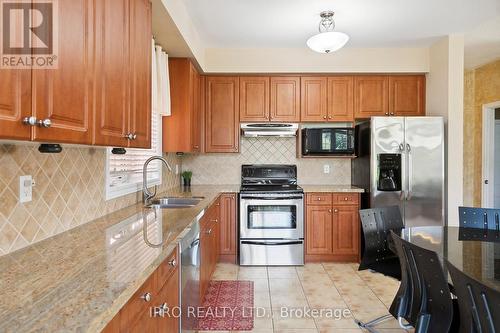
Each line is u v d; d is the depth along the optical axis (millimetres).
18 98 970
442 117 3840
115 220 2104
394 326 2543
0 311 858
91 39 1393
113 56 1606
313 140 4223
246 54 4176
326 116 4277
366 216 2551
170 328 1633
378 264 2527
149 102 2127
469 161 5184
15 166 1427
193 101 3783
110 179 2467
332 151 4215
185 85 3570
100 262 1258
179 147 3586
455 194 3852
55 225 1703
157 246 1485
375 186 3875
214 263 3539
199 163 4645
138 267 1198
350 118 4262
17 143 1339
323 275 3670
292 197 3969
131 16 1832
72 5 1246
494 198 5008
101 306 886
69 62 1228
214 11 3127
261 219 3984
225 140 4309
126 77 1763
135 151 2961
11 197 1402
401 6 3039
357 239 4059
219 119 4305
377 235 2580
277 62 4184
